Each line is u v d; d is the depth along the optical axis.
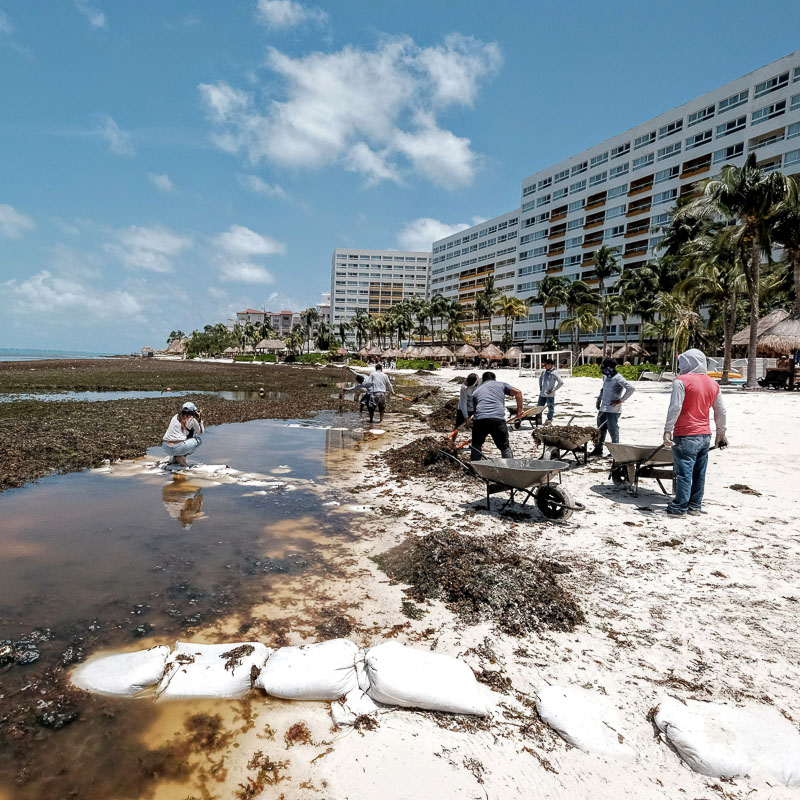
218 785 2.18
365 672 2.83
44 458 8.91
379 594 4.04
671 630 3.44
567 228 83.69
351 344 156.38
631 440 10.61
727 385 27.28
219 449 10.43
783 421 12.52
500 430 7.17
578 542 5.11
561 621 3.53
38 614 3.64
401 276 167.38
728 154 59.25
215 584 4.18
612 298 56.56
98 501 6.53
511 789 2.15
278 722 2.57
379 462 9.27
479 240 115.75
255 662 2.95
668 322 41.25
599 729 2.45
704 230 31.06
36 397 21.83
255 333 133.62
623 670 2.99
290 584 4.20
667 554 4.77
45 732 2.48
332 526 5.67
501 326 104.25
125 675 2.82
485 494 7.05
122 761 2.31
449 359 90.94
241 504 6.48
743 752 2.26
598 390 24.20
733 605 3.79
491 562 4.29
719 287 27.06
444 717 2.60
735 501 6.45
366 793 2.14
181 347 160.00
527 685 2.86
